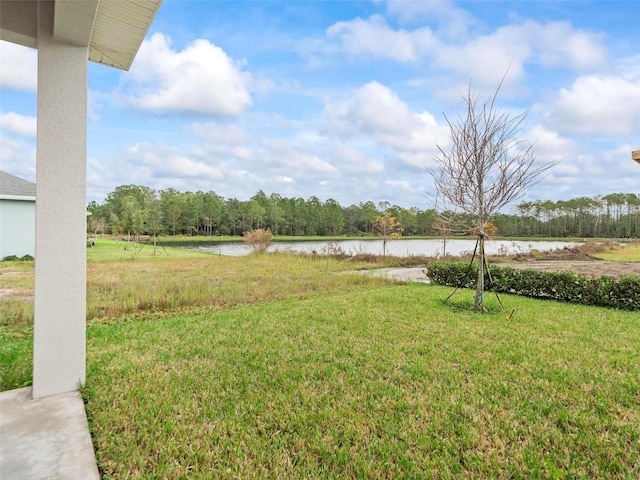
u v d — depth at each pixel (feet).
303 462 6.39
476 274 27.17
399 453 6.58
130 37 9.88
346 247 93.91
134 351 11.98
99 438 6.84
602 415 7.96
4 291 23.24
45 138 8.18
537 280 23.73
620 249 81.00
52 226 8.32
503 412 8.09
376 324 15.90
